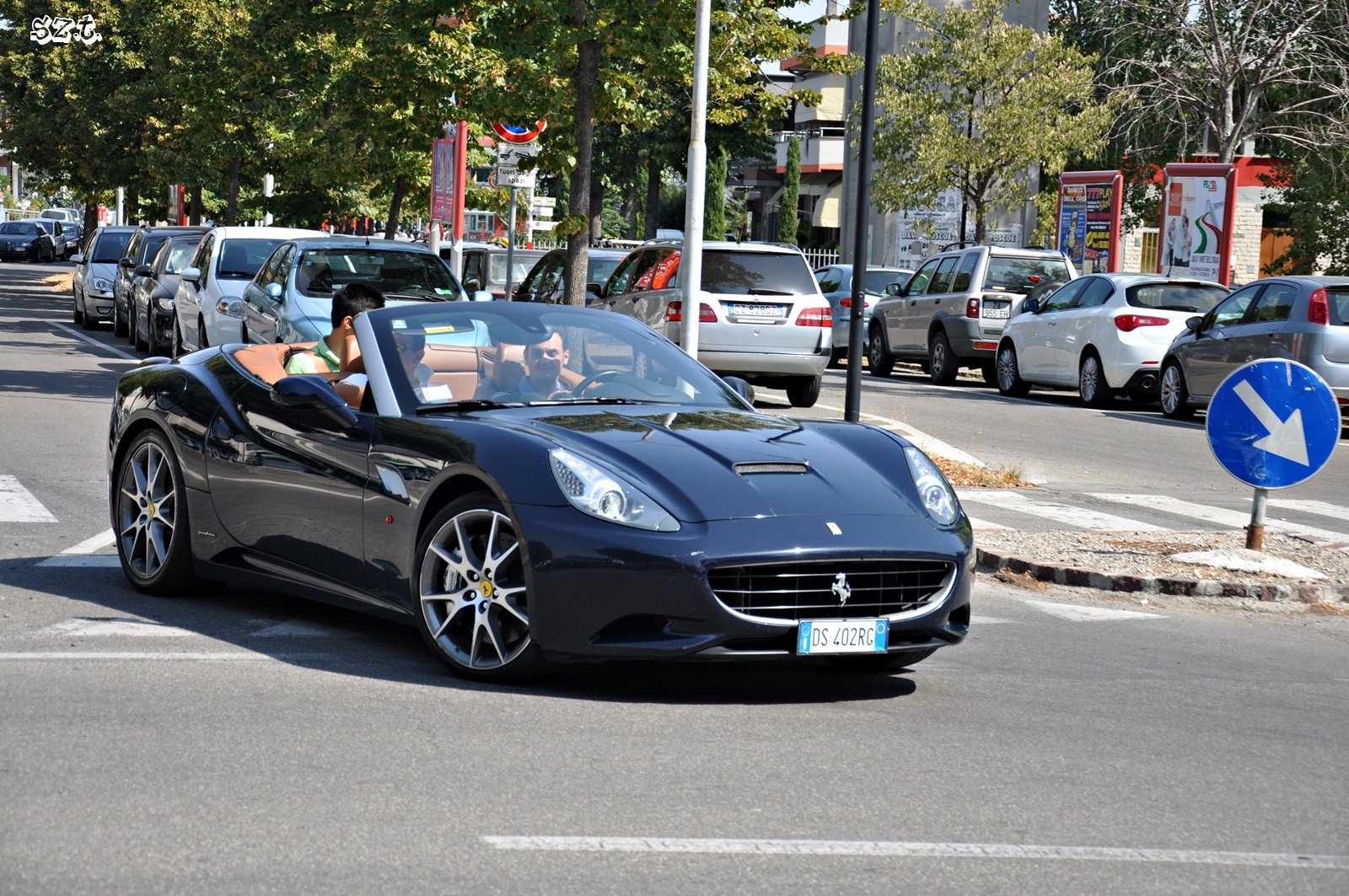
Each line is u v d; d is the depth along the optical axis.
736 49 20.89
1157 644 8.98
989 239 53.72
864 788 5.68
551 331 8.43
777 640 6.69
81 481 13.33
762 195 103.94
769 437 7.51
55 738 5.94
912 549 6.87
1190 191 34.53
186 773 5.54
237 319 22.56
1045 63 44.19
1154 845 5.19
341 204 47.28
